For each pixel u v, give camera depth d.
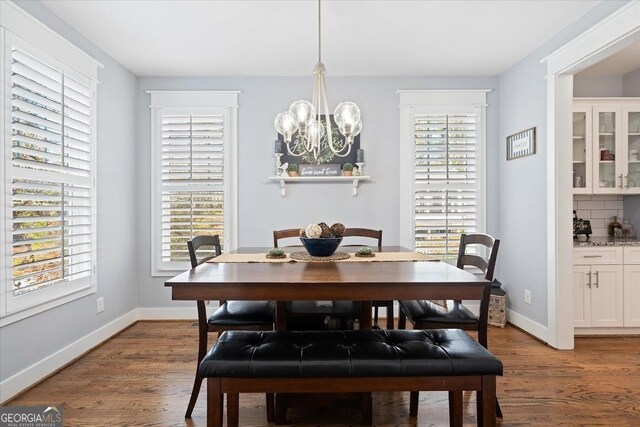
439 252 3.94
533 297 3.35
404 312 2.41
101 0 2.48
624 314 3.26
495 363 1.50
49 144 2.51
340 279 1.67
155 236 3.88
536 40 3.12
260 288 1.62
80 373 2.58
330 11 2.65
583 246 3.26
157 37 3.02
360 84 3.93
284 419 1.98
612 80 3.79
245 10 2.63
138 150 3.88
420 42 3.15
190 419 2.02
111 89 3.38
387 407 2.17
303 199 3.93
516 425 1.95
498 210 3.95
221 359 1.50
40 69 2.44
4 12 2.14
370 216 3.94
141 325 3.71
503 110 3.86
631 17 2.28
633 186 3.45
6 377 2.19
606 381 2.44
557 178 3.01
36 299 2.40
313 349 1.56
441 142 3.93
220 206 3.89
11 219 2.20
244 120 3.91
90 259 3.00
